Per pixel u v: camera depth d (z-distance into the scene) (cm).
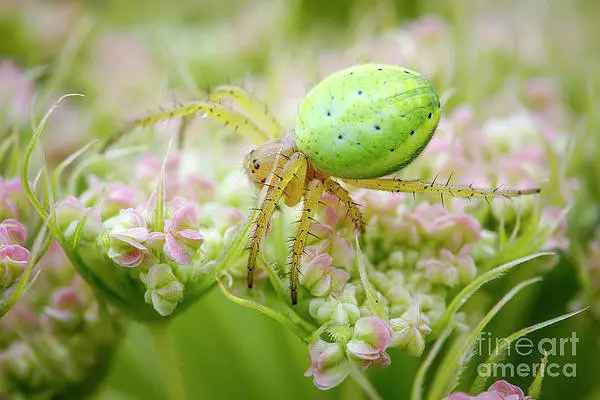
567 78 8
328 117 7
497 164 7
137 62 9
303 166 7
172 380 7
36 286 7
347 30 9
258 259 7
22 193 7
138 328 7
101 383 7
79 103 8
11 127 7
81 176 7
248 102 7
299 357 7
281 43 8
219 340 7
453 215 7
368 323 6
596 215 7
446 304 7
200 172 7
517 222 7
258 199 7
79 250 7
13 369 7
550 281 7
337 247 7
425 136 7
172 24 9
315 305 6
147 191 7
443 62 8
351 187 7
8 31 9
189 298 7
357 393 7
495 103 8
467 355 6
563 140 8
